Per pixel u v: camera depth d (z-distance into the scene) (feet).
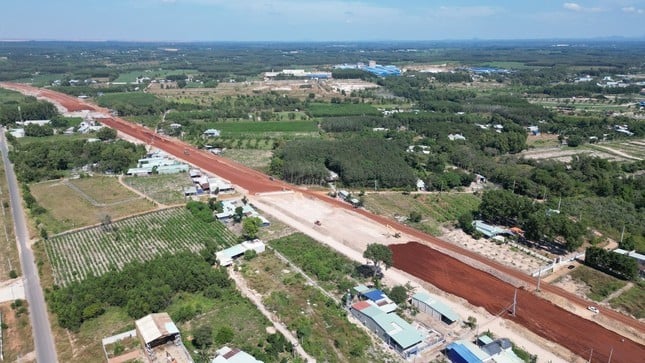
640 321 299.99
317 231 429.38
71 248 385.09
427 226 444.96
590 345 275.80
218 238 406.41
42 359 248.32
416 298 308.19
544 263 372.79
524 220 415.85
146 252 378.94
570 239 381.40
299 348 258.98
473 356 248.73
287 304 304.30
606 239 414.21
